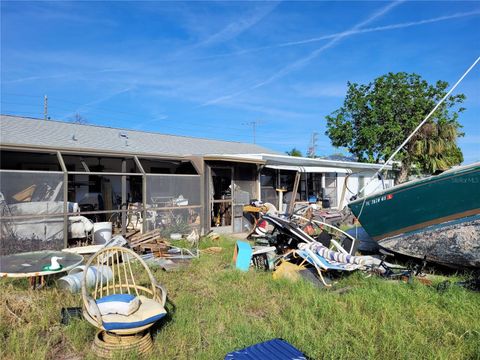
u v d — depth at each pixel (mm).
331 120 22234
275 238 9023
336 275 7059
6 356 3934
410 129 19953
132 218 11500
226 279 6828
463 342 4254
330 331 4504
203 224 11969
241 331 4473
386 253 8250
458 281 6848
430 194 7398
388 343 4180
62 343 4301
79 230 9328
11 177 8234
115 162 14125
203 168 12172
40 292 5828
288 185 16922
